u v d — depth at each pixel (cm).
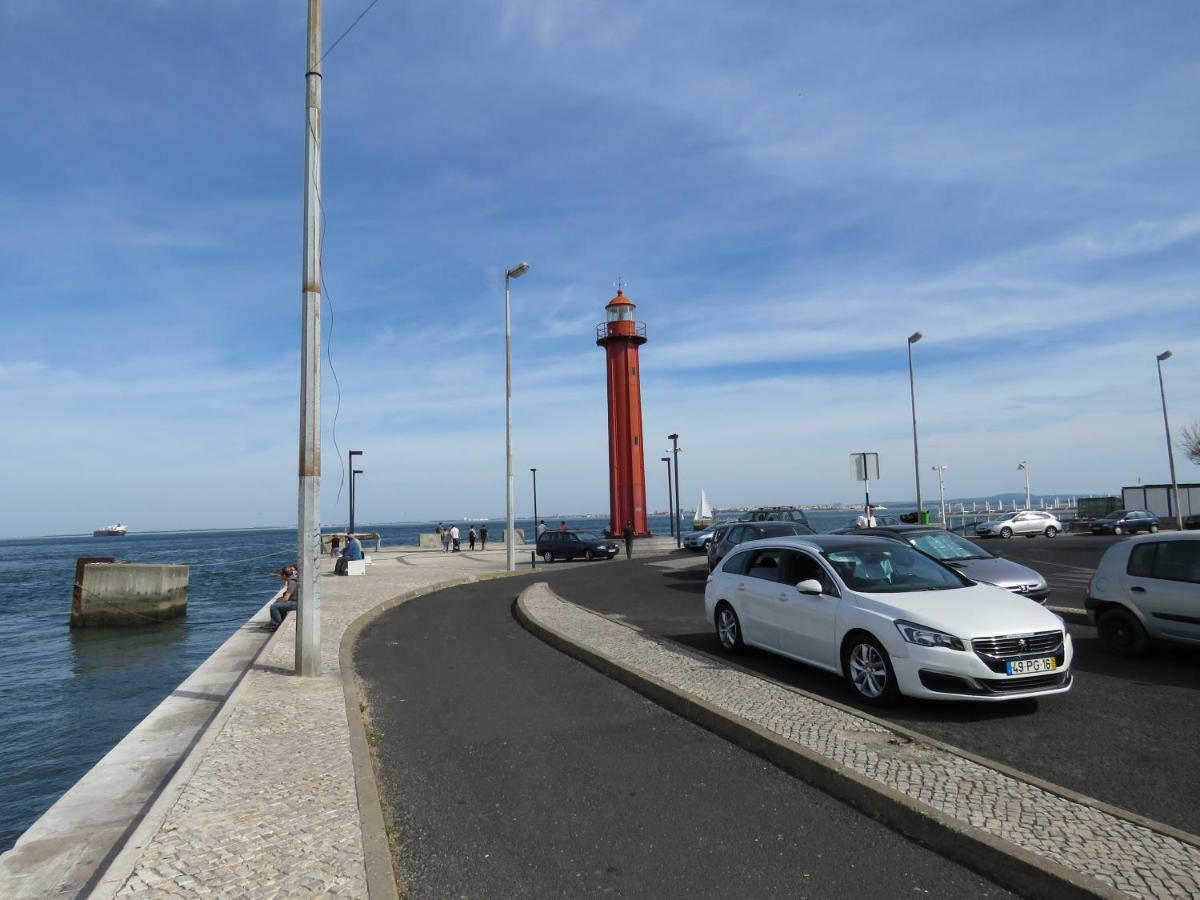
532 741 626
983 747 576
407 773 555
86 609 2462
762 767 547
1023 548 2859
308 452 857
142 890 358
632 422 3994
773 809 472
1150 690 734
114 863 388
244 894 355
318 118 874
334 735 622
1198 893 337
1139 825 406
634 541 3916
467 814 476
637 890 374
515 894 373
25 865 437
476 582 2244
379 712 734
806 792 498
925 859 402
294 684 811
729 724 616
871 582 759
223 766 545
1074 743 581
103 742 1089
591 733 643
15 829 785
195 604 3039
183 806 466
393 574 2467
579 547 3366
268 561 6225
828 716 624
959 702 702
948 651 634
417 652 1059
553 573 2512
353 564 2411
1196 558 838
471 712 725
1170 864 363
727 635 952
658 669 824
